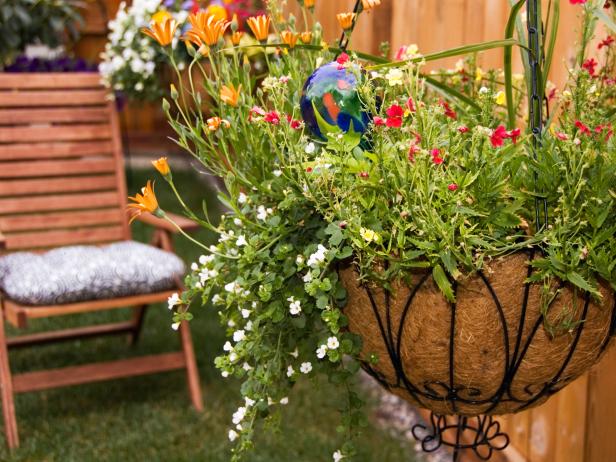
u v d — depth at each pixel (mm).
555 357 1152
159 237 2992
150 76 3227
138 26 3133
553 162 1104
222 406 2924
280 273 1318
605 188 1090
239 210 1368
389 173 1151
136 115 8898
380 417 2840
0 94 3199
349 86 1243
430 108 1201
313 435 2641
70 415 2885
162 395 3055
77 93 3289
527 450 2215
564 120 1288
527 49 1151
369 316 1202
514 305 1112
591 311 1139
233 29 1385
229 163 1335
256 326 1328
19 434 2736
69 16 5199
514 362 1143
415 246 1148
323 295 1200
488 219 1114
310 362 1343
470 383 1167
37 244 3199
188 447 2607
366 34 3105
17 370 3289
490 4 2139
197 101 1363
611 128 1184
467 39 2309
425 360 1165
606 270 1094
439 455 2549
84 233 3250
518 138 1182
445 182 1113
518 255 1104
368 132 1196
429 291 1127
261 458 2488
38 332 3676
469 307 1114
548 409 2088
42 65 4707
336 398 2936
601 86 1392
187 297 1427
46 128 3232
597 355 1198
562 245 1089
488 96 1274
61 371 2783
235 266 1387
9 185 3184
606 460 1796
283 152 1322
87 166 3283
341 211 1166
